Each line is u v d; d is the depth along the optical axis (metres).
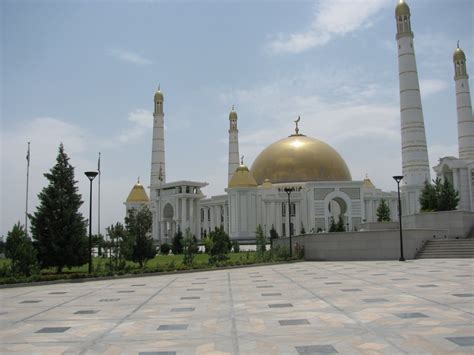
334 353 10.33
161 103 114.62
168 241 103.00
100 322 14.85
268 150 107.31
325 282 24.75
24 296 22.81
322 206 89.19
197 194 101.69
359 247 45.47
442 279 23.67
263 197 94.56
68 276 30.47
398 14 79.25
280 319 14.39
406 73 78.56
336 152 107.06
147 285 26.66
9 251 31.48
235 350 10.88
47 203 36.91
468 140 86.56
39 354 11.04
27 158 60.00
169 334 12.77
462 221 52.28
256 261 42.75
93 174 33.38
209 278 30.12
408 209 77.31
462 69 88.06
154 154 113.19
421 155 77.44
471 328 12.18
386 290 20.17
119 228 36.84
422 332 11.89
